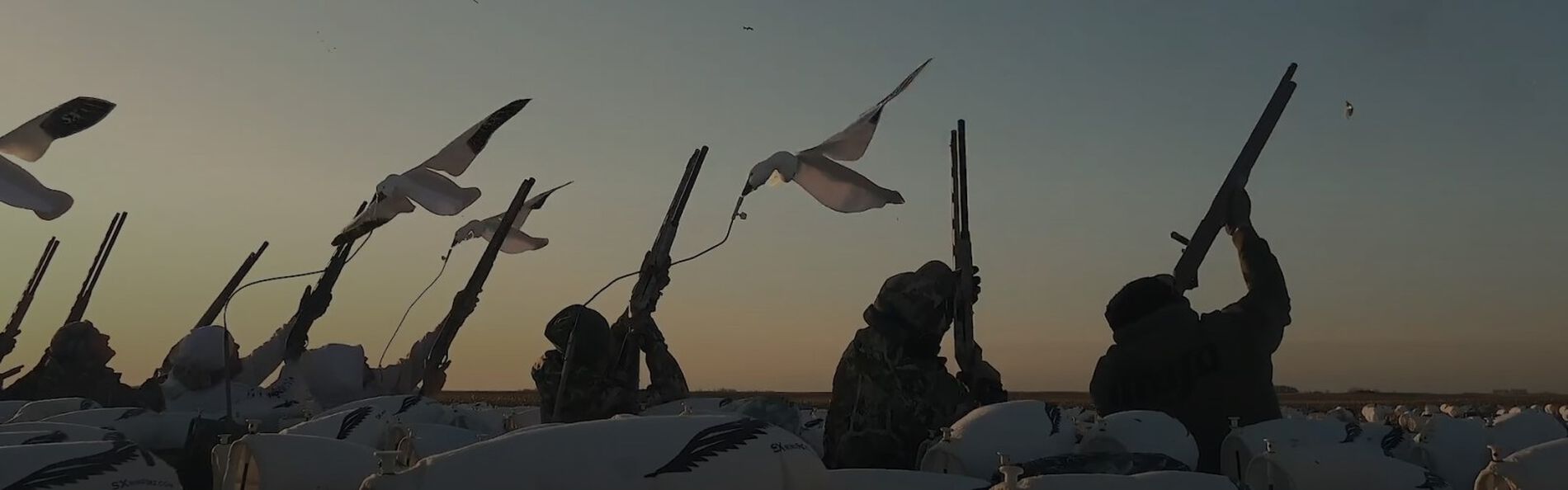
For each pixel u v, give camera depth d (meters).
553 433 7.06
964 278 13.02
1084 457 9.32
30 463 7.99
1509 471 8.09
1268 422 11.38
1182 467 9.20
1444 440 11.44
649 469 6.86
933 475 8.98
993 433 10.47
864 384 12.01
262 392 20.09
